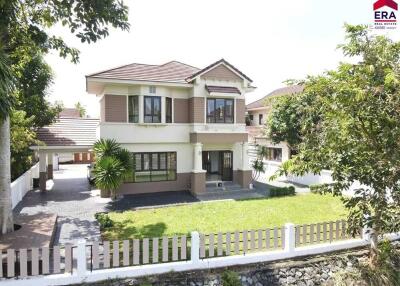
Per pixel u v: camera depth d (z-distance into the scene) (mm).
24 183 16250
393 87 5496
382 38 6082
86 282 6285
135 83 16547
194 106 17656
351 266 7812
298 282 7328
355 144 6137
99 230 10250
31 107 17953
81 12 8547
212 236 7227
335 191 6777
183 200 15641
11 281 5914
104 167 14742
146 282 6504
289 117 19453
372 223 6324
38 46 9992
